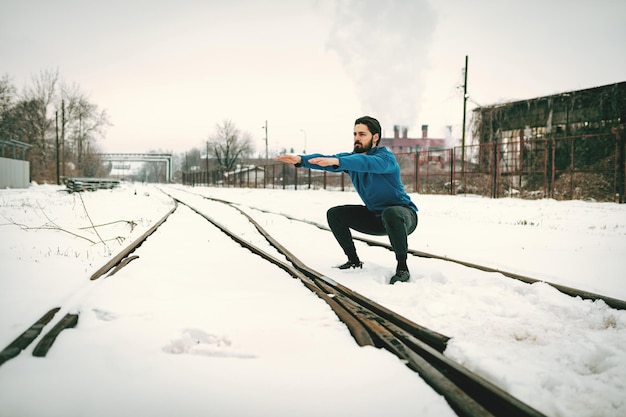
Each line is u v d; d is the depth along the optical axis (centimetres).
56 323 261
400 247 407
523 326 271
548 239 727
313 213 1228
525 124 2922
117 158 11325
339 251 597
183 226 883
